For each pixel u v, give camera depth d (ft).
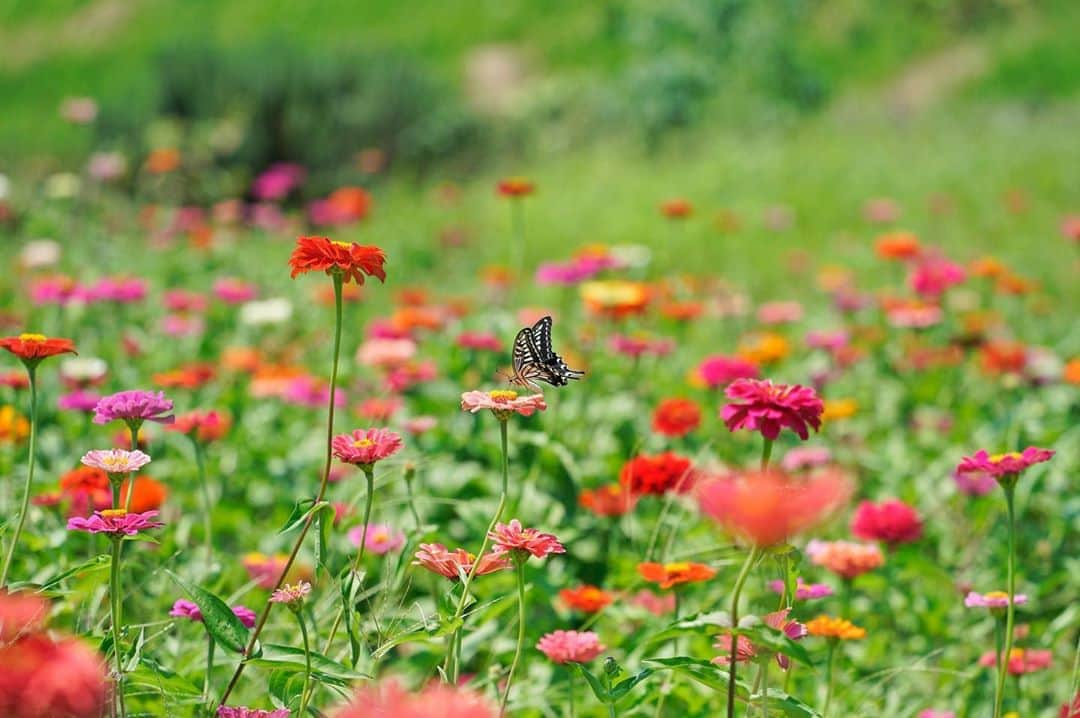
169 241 38.11
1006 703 13.84
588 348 24.40
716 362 18.26
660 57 85.05
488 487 17.88
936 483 21.26
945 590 17.16
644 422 21.70
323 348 27.81
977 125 75.41
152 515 8.38
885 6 119.44
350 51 78.69
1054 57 106.22
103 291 24.04
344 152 70.23
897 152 65.26
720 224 44.14
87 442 19.65
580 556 16.89
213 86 67.77
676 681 11.56
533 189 27.17
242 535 17.51
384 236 48.73
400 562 11.28
